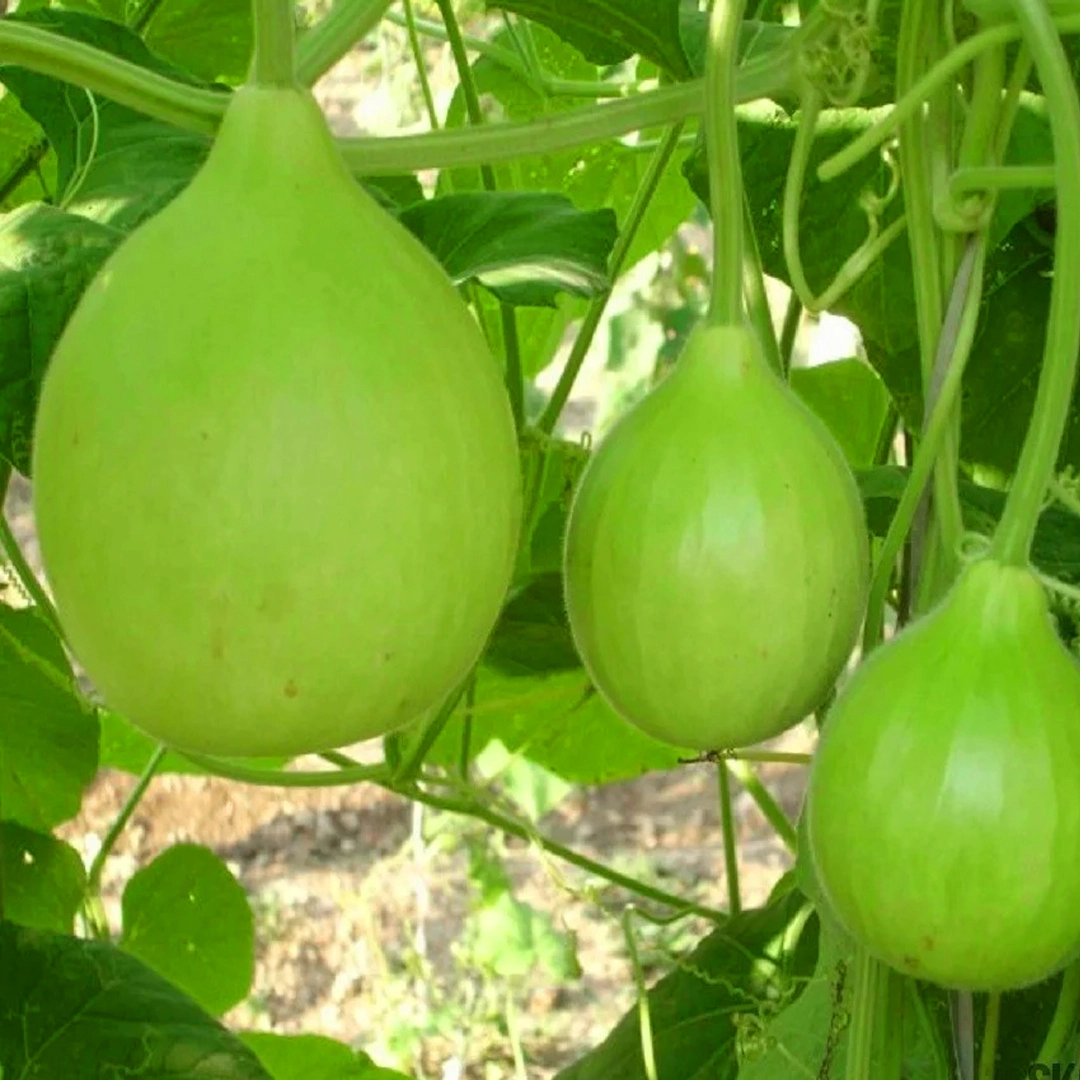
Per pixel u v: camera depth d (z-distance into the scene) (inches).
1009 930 29.8
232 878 69.5
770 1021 47.3
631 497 31.9
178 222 28.9
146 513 27.7
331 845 154.5
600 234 47.8
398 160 34.9
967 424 48.1
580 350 57.1
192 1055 45.6
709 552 31.4
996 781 29.6
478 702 69.1
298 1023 136.9
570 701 70.9
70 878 64.6
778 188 45.8
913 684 30.3
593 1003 134.6
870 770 30.2
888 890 30.1
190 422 27.7
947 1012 43.8
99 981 46.7
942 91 34.6
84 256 41.0
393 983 136.8
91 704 57.6
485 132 35.0
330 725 28.9
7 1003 46.3
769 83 35.4
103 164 46.9
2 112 60.5
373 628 28.3
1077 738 30.1
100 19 49.1
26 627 60.2
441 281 29.7
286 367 27.8
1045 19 29.4
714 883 144.3
